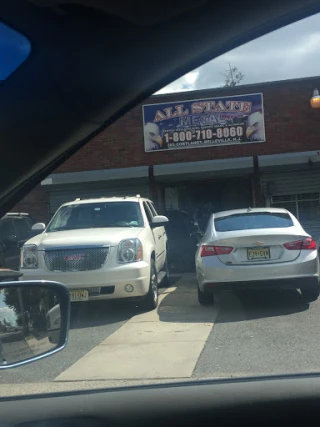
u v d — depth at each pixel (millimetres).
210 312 7699
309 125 13312
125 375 4754
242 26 1662
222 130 12945
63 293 2312
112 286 7633
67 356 5445
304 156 13305
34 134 1691
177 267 12273
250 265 7441
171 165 12930
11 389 4129
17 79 1606
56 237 8047
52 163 1872
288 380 2914
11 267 8750
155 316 7629
